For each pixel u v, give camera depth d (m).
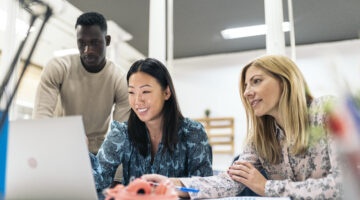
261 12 3.25
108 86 1.58
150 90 1.05
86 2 2.96
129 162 1.14
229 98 4.32
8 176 0.64
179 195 0.84
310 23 3.39
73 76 1.54
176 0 3.04
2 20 2.64
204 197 0.87
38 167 0.62
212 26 3.61
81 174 0.60
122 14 3.27
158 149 1.12
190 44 4.15
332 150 0.73
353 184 0.34
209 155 1.16
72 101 1.55
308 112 0.91
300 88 0.93
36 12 0.52
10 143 0.62
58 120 0.59
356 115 0.33
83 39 1.43
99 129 1.61
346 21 3.30
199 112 4.42
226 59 4.48
